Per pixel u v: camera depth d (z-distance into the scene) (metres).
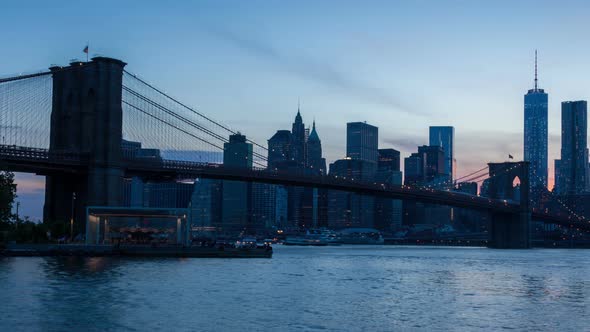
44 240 157.25
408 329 55.41
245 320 57.94
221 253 151.50
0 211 140.12
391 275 112.56
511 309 68.25
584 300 76.94
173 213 152.62
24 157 158.38
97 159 170.62
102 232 150.88
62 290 73.38
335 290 84.06
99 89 172.88
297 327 55.25
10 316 56.44
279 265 133.62
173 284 83.25
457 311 66.06
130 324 54.31
